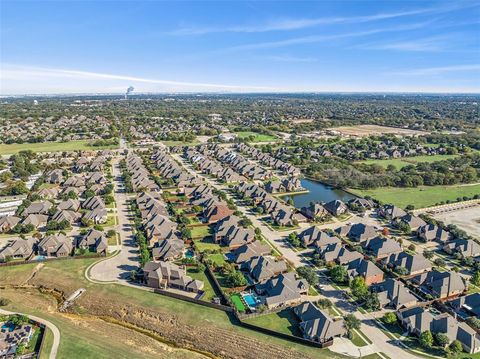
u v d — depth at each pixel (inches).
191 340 3334.2
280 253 4872.0
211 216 5841.5
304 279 4010.8
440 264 4488.2
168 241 4808.1
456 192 7534.5
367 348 3139.8
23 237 5211.6
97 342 3245.6
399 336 3292.3
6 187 7386.8
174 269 4175.7
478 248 4793.3
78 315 3715.6
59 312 3757.4
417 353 3088.1
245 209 6560.0
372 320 3513.8
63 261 4626.0
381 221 6003.9
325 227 5757.9
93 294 3959.2
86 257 4690.0
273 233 5516.7
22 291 4114.2
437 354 3078.2
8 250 4697.3
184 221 5767.7
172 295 3885.3
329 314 3550.7
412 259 4394.7
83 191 7440.9
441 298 3875.5
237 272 4138.8
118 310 3730.3
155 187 7593.5
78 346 3161.9
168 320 3558.1
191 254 4837.6
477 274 4111.7
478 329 3309.5
